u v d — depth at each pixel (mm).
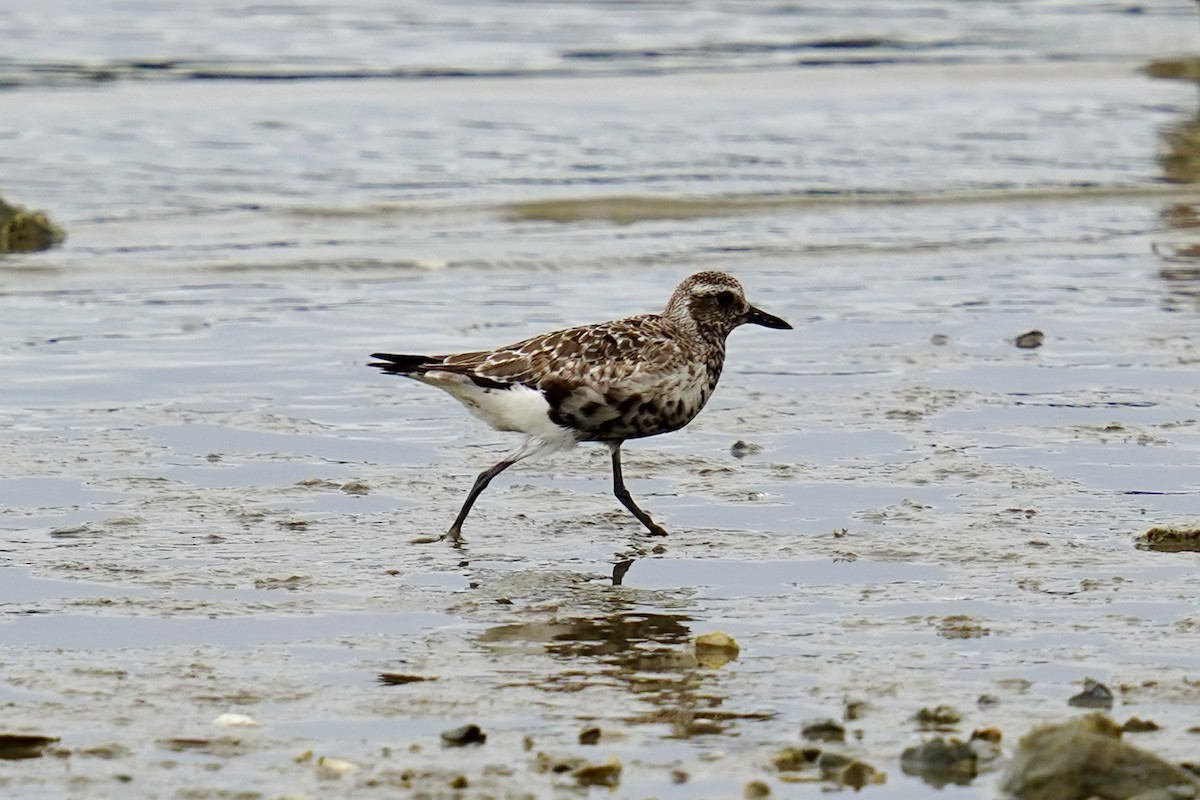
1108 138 28281
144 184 24719
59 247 21422
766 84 33250
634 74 34062
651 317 12539
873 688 8922
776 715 8586
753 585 10789
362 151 27062
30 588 10578
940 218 23391
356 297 19453
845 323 18266
